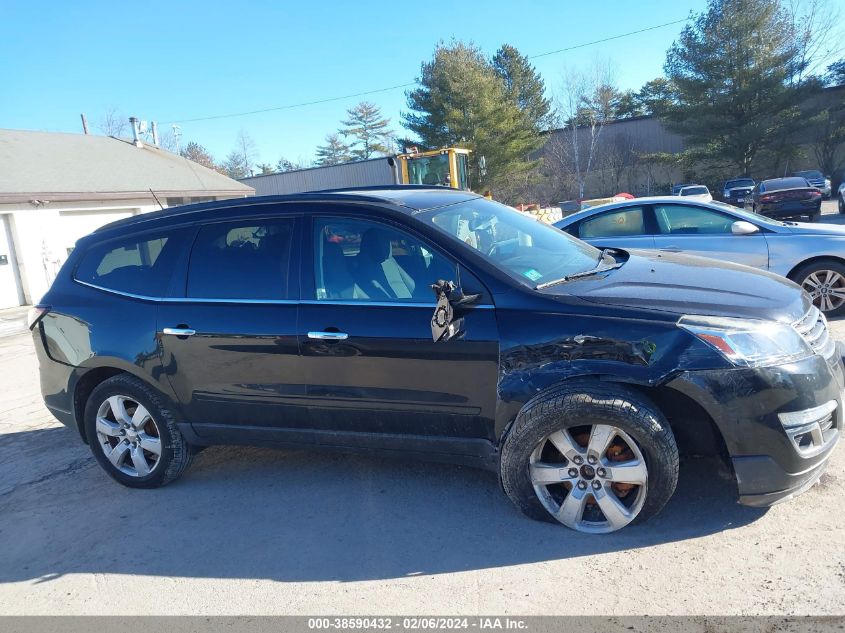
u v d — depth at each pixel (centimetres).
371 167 3441
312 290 386
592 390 318
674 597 282
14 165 1997
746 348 305
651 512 325
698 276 368
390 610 295
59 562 370
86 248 471
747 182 3356
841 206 2316
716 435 327
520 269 363
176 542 377
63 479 491
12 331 1359
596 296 334
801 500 346
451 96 4119
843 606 265
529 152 4466
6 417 680
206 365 409
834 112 4178
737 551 309
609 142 5062
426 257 364
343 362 371
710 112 4044
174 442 436
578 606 283
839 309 701
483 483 407
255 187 3741
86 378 457
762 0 3853
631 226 757
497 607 289
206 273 419
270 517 394
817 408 309
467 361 343
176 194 2231
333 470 450
